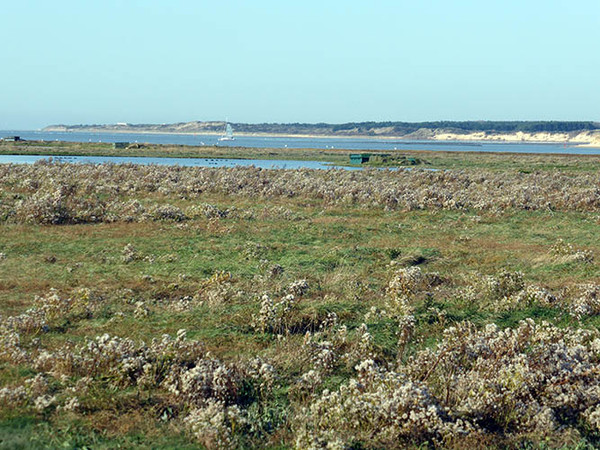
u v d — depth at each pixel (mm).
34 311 20719
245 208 52531
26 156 126812
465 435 13773
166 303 24531
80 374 16375
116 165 83375
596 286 25562
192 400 14844
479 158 150000
